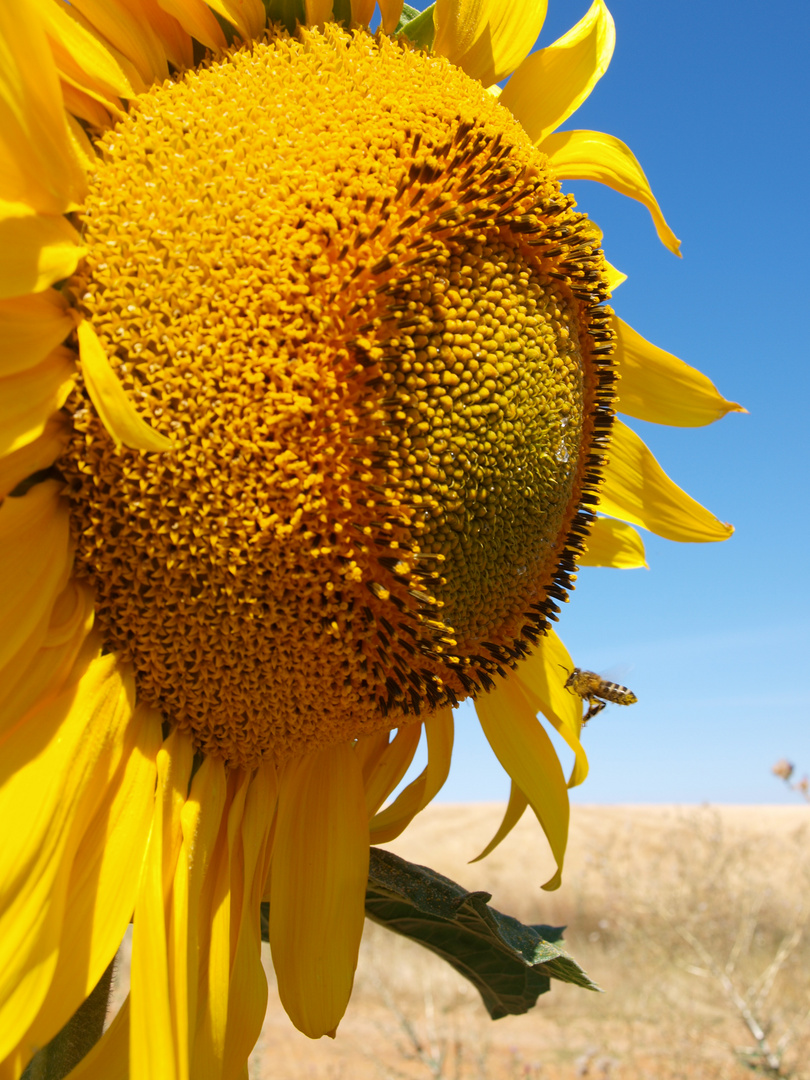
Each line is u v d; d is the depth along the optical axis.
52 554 0.19
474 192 0.22
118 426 0.18
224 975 0.21
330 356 0.20
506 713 0.28
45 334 0.18
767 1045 0.71
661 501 0.31
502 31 0.26
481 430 0.22
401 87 0.22
